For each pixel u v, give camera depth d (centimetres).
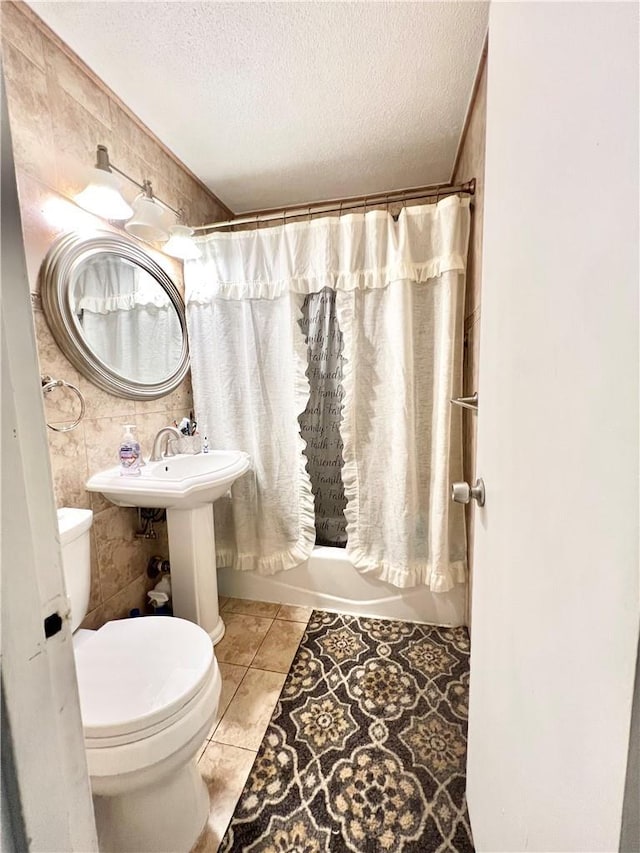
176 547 148
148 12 100
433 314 151
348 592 173
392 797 93
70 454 121
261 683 131
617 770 28
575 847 34
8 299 31
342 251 156
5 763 29
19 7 100
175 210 164
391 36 107
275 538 179
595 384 32
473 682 82
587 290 33
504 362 58
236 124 144
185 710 78
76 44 110
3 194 31
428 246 147
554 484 40
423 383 155
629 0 26
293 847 84
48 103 109
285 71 119
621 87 28
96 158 125
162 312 162
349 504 168
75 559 106
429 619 164
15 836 30
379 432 162
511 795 53
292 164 171
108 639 95
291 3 97
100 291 130
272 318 168
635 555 26
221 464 158
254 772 100
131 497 129
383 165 172
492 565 65
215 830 88
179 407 178
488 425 69
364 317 157
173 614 153
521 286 51
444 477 150
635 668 27
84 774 38
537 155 45
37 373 33
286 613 173
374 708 120
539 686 44
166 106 134
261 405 172
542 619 43
